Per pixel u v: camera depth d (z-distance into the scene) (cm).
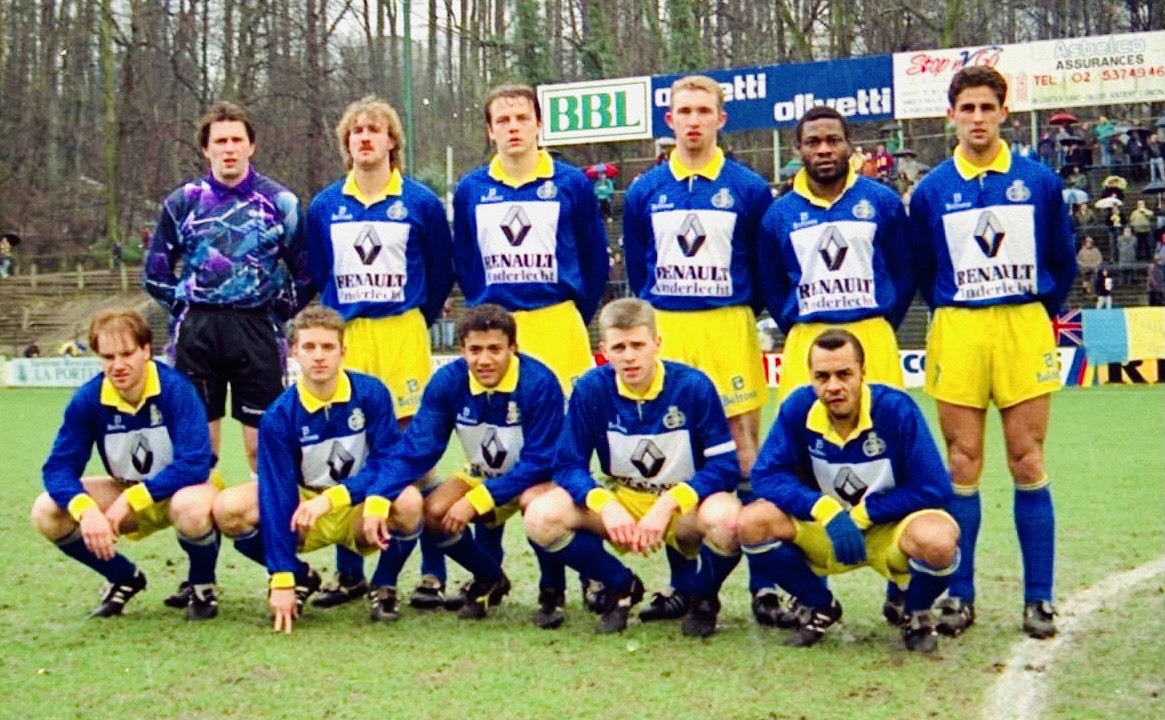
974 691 436
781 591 579
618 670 464
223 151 634
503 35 3981
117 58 4834
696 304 591
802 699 427
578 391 540
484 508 543
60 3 4772
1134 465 1033
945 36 3109
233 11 4747
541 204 608
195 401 564
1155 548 688
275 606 532
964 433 538
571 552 523
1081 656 482
